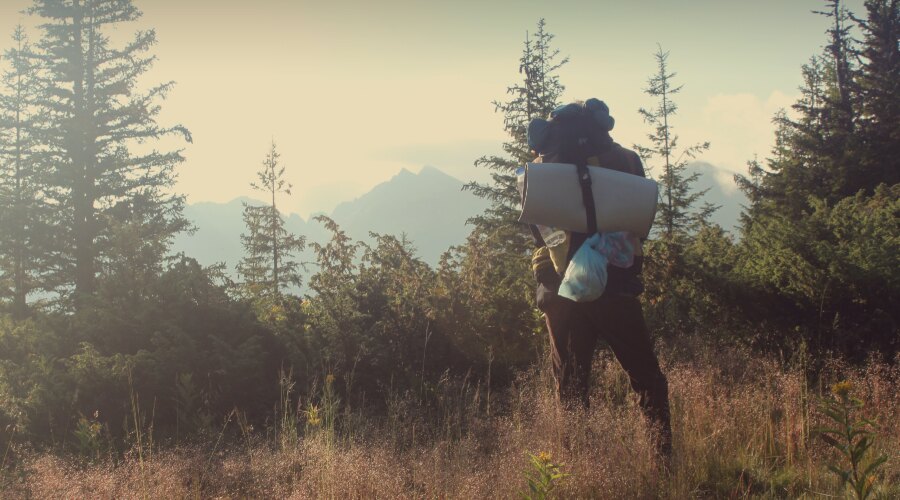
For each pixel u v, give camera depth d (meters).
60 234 29.69
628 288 3.66
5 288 30.11
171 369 5.28
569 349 3.80
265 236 30.59
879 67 31.39
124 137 31.83
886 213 6.78
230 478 3.76
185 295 5.91
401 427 4.37
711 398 4.26
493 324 5.96
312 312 6.20
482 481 3.26
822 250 5.91
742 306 6.13
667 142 28.42
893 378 4.60
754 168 29.73
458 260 6.38
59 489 3.54
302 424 4.90
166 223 30.45
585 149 3.70
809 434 3.90
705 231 7.94
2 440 4.84
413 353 5.82
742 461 3.73
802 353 5.31
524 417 4.16
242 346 5.45
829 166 27.31
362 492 3.27
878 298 5.64
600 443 3.45
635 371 3.75
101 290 6.04
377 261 6.50
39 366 5.46
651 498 3.27
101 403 5.08
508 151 23.62
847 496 3.21
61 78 31.92
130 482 3.59
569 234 3.64
